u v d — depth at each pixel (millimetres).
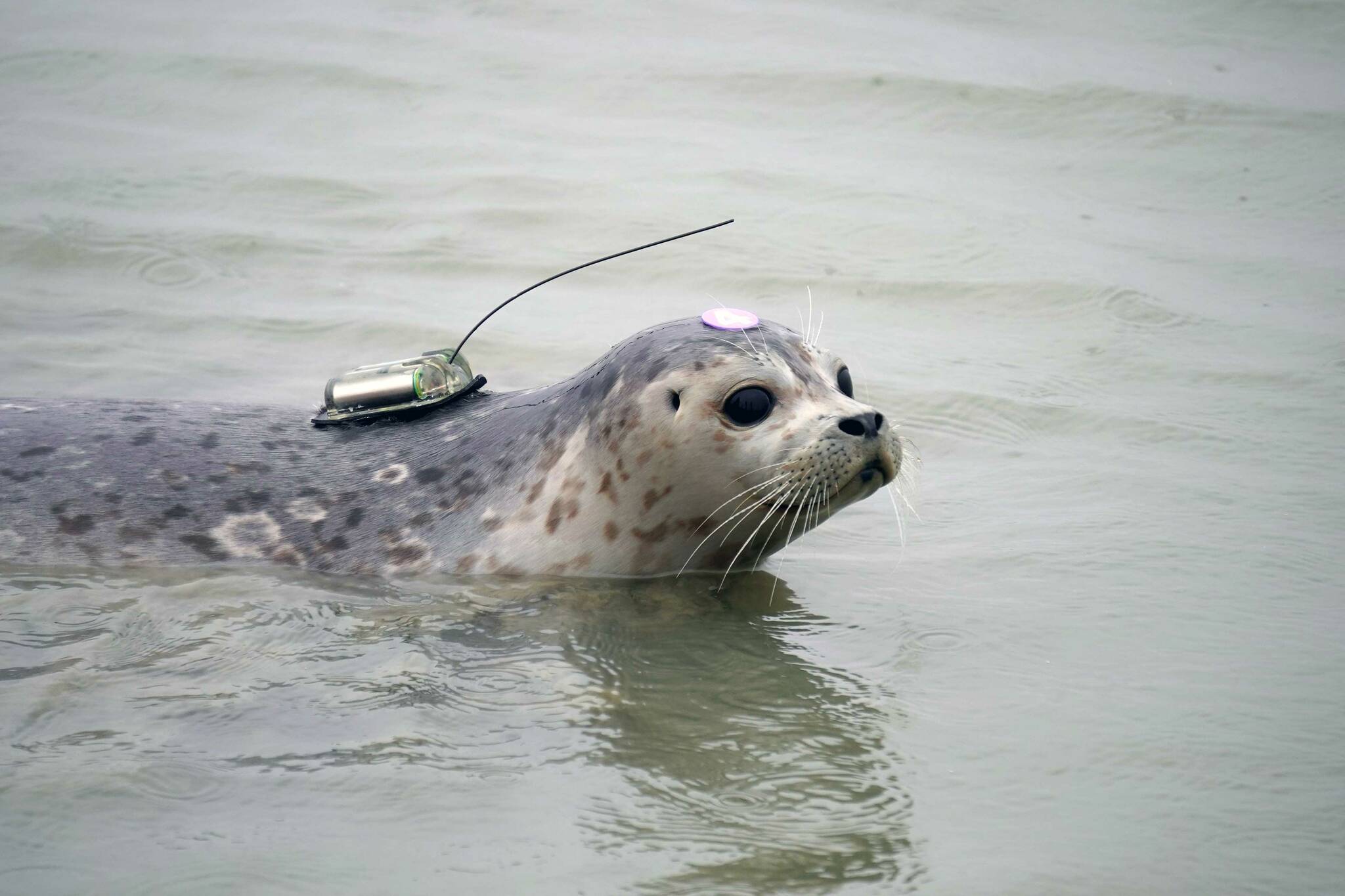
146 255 33031
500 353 29297
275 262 33188
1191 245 35156
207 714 16266
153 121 40656
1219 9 49781
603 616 19422
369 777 14961
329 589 20047
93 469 21797
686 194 37250
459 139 40156
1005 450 25812
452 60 45344
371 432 22547
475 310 31312
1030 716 16750
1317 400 27266
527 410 22031
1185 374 28641
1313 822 14648
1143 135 41219
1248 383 28125
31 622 18609
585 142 40281
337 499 21422
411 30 47562
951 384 28219
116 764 15055
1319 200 37500
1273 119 41781
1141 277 33344
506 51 45969
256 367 28328
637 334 21422
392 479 21656
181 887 13086
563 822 14273
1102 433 26297
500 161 38844
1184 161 39812
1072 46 46812
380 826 14109
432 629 18750
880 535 22656
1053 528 22562
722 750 15789
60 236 33500
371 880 13281
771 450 19562
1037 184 38625
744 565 21406
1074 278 33062
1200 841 14297
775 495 19500
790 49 46094
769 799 14836
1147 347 29969
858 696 17172
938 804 14844
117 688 16828
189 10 48375
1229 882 13648
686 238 34969
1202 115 42031
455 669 17578
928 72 44250
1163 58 45875
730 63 45094
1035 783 15289
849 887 13375
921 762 15672
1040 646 18656
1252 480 24109
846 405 19828
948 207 37000
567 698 16844
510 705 16672
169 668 17406
